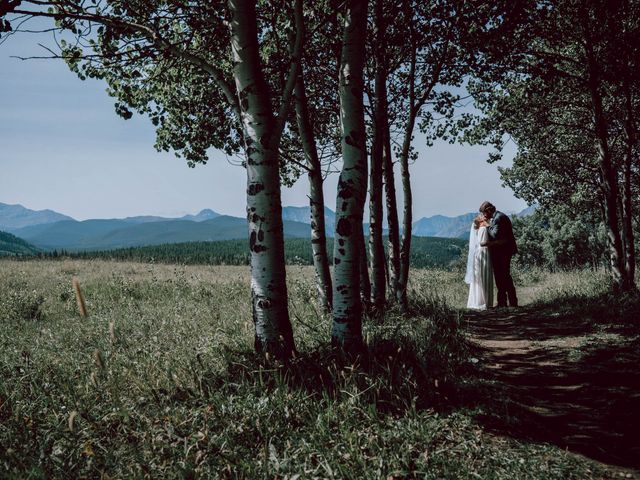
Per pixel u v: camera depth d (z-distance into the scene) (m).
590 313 8.41
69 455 3.30
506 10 8.50
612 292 10.33
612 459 3.21
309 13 7.88
